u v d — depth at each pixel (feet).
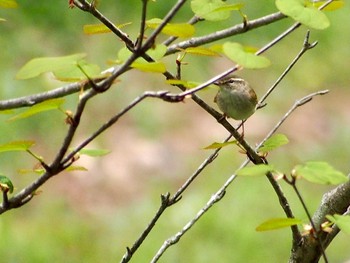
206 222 39.55
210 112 14.55
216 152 16.78
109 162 45.27
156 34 10.53
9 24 52.65
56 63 10.28
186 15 53.93
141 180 44.62
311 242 15.01
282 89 53.26
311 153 47.88
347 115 52.11
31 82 46.70
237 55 10.35
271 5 55.57
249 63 10.29
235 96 21.94
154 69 11.09
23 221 40.11
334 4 14.61
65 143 11.18
